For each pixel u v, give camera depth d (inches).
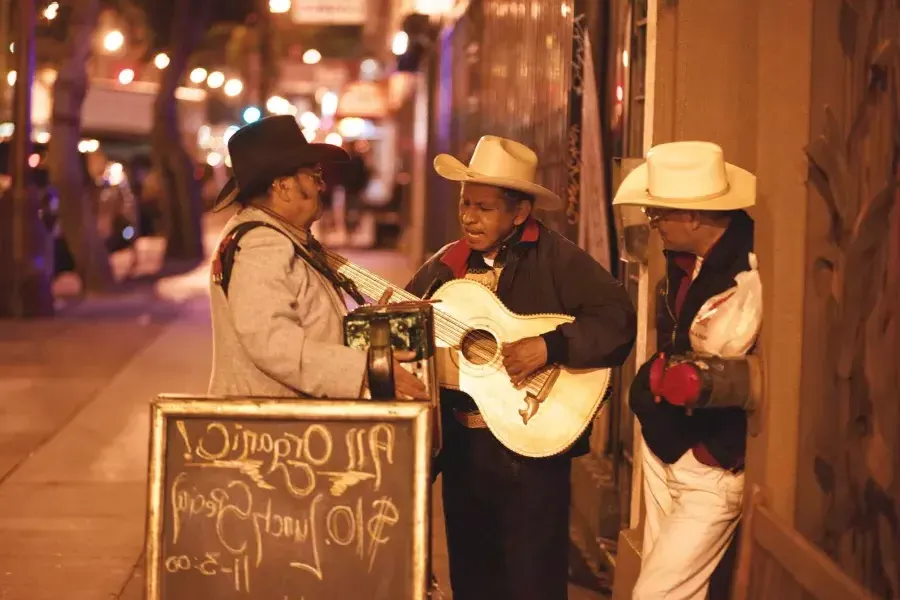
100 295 667.4
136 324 553.6
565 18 253.9
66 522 251.6
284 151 141.2
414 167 836.6
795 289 144.3
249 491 129.2
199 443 129.7
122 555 231.0
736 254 140.5
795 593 130.0
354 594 128.1
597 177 226.7
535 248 163.3
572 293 161.2
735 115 177.6
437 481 298.4
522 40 318.0
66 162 657.0
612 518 230.7
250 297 135.3
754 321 137.2
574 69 245.9
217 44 1405.0
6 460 303.3
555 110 264.8
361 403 128.6
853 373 131.3
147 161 1173.1
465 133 504.7
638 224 189.9
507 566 162.4
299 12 913.5
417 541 127.6
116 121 979.3
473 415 162.4
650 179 141.6
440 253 171.6
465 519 165.5
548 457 160.1
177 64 906.7
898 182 123.4
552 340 153.8
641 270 199.8
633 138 217.0
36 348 475.2
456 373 158.6
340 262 155.9
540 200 165.9
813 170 142.3
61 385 399.9
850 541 131.6
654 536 152.3
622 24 227.3
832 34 139.5
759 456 142.6
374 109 1246.3
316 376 134.3
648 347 189.6
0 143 810.2
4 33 597.6
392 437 128.7
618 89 229.1
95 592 210.7
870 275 128.3
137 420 350.6
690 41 177.3
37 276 568.7
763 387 137.8
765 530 138.3
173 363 446.6
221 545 129.0
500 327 157.2
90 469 296.0
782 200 144.3
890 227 125.3
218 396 133.1
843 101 137.4
